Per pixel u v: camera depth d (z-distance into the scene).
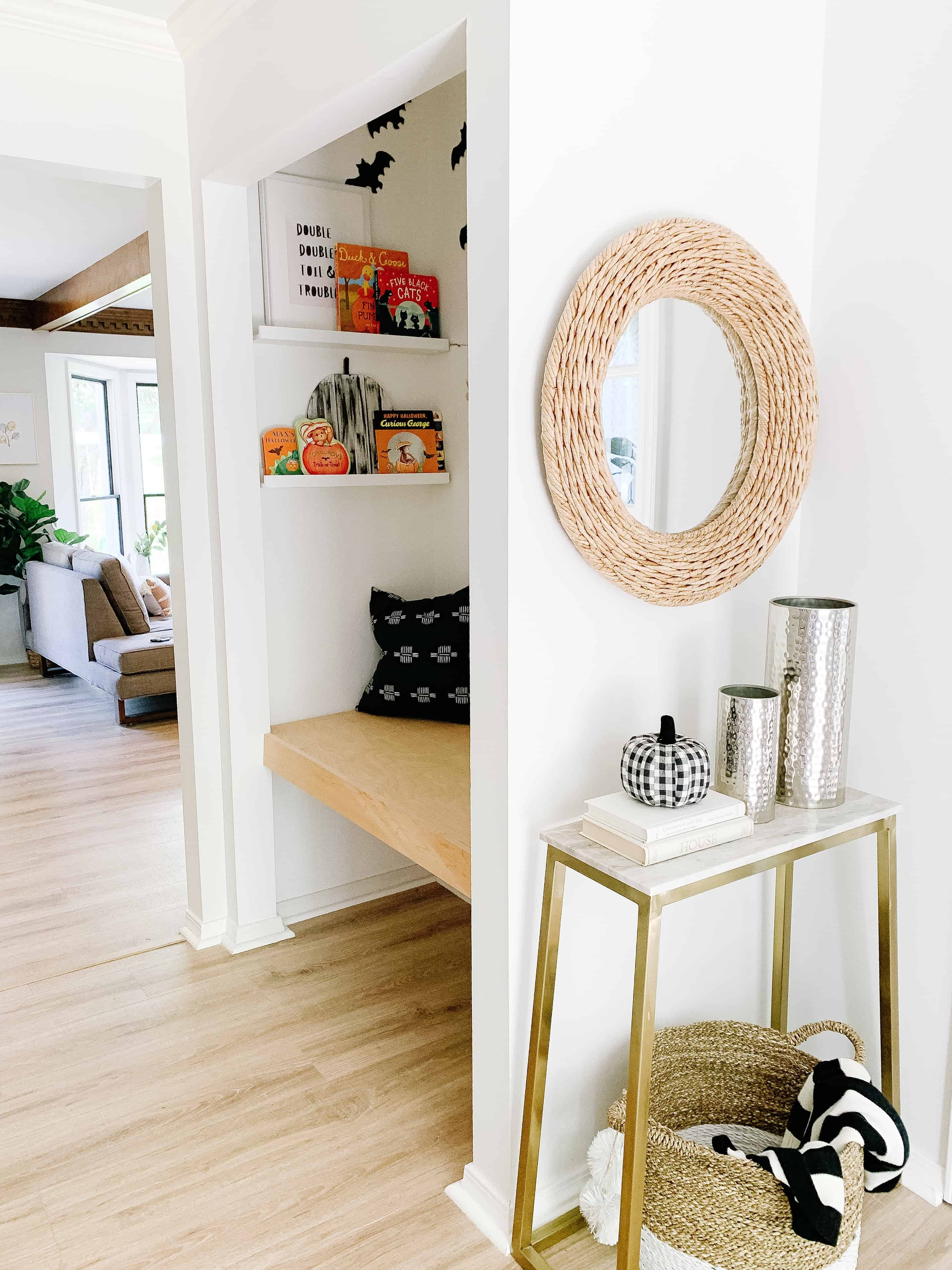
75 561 6.07
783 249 1.85
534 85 1.47
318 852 3.01
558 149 1.51
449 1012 2.49
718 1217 1.48
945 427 1.72
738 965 2.08
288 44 1.99
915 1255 1.70
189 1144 2.01
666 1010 1.95
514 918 1.68
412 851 2.08
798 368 1.79
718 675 1.93
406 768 2.42
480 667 1.66
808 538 2.00
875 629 1.88
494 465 1.57
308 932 2.93
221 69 2.27
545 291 1.54
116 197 3.97
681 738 1.61
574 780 1.72
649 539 1.70
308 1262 1.71
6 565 6.77
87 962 2.76
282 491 2.74
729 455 1.84
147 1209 1.84
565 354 1.51
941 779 1.79
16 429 7.01
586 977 1.79
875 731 1.90
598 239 1.59
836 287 1.88
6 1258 1.72
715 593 1.80
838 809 1.72
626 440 1.71
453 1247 1.74
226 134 2.29
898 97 1.74
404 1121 2.08
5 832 3.77
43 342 7.03
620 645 1.75
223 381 2.54
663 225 1.59
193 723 2.71
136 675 5.36
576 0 1.49
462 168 2.75
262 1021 2.46
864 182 1.81
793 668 1.67
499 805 1.66
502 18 1.44
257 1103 2.14
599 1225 1.62
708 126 1.70
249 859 2.79
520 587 1.59
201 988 2.61
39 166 2.34
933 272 1.71
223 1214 1.82
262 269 2.63
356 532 2.90
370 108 1.91
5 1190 1.89
